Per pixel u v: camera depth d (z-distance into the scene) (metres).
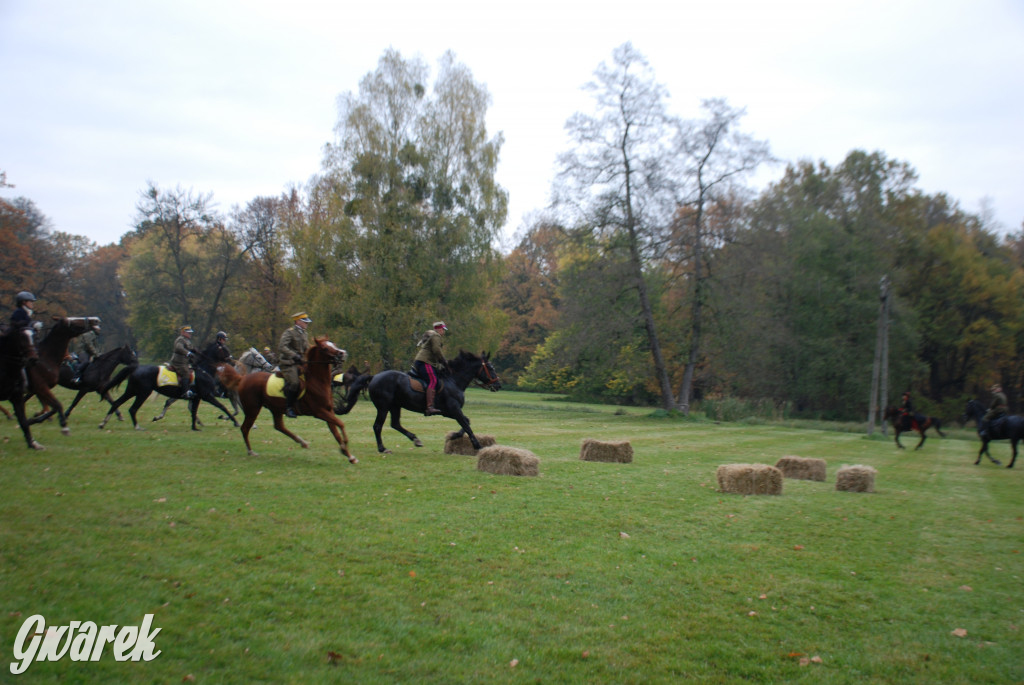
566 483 10.45
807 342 41.97
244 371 15.80
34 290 45.50
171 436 13.28
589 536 7.29
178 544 6.04
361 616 4.83
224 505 7.52
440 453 13.09
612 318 36.09
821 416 43.91
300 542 6.37
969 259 45.59
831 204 48.94
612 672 4.28
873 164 50.97
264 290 48.62
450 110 35.28
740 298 35.12
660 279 38.12
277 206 50.66
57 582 4.96
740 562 6.67
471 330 34.59
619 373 43.31
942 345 46.84
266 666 4.04
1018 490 12.98
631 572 6.18
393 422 13.04
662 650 4.62
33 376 11.55
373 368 33.81
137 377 14.04
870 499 10.84
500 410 34.00
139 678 3.80
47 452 10.15
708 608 5.42
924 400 44.75
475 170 35.31
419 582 5.57
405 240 33.91
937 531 8.51
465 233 34.50
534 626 4.88
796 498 10.46
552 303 65.81
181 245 54.12
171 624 4.48
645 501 9.38
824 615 5.38
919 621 5.33
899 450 22.39
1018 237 56.97
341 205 33.88
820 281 42.50
